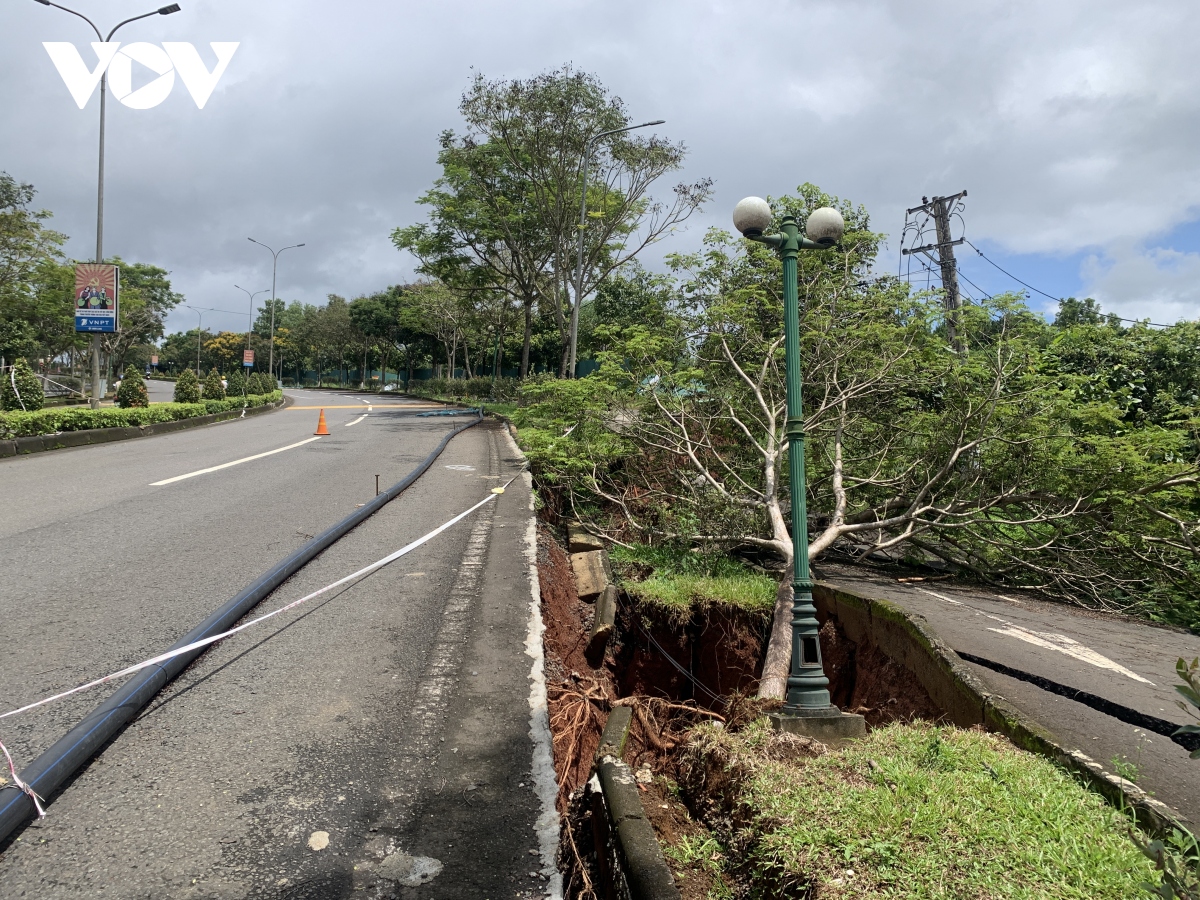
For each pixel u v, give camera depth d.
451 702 4.26
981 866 2.77
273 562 6.67
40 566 6.41
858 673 6.70
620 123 22.30
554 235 24.72
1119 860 2.78
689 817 3.88
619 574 8.48
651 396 10.09
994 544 8.83
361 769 3.52
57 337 41.00
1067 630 6.93
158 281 55.25
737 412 10.11
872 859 2.83
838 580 8.73
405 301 49.03
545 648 5.41
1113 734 4.31
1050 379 9.02
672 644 7.60
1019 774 3.50
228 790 3.29
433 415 28.84
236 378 32.97
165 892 2.65
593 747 4.92
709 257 11.26
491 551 7.64
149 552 6.94
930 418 9.44
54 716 3.76
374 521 8.70
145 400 22.92
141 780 3.33
